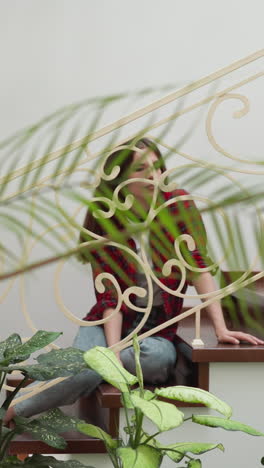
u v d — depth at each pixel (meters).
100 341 3.02
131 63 4.30
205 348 2.88
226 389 2.94
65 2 4.28
